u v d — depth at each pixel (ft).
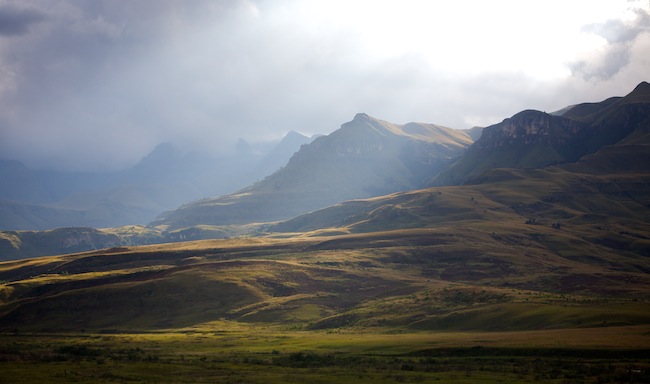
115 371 377.50
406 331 622.54
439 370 382.42
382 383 337.93
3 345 599.57
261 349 529.45
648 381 318.24
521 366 381.40
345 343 529.04
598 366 360.07
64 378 346.74
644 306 599.57
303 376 364.99
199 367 406.82
